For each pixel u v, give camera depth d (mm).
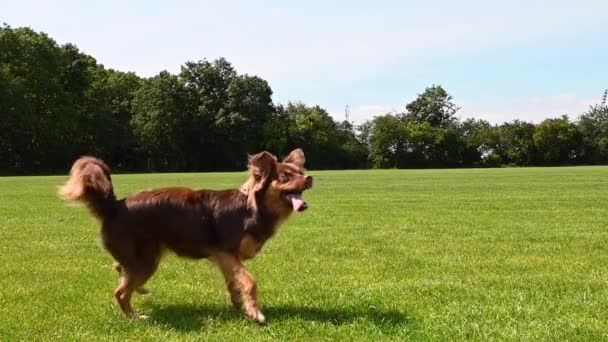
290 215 7352
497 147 100875
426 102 114875
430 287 8492
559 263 10312
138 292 7984
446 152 100875
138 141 89000
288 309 7461
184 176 55312
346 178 47594
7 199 25375
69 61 84375
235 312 7352
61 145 79250
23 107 71562
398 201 23328
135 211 7008
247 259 7270
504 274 9469
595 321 6703
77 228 15508
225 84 95812
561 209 19359
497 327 6523
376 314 7125
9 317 6957
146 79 93438
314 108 105562
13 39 74562
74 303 7703
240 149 94688
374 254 11453
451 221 16531
